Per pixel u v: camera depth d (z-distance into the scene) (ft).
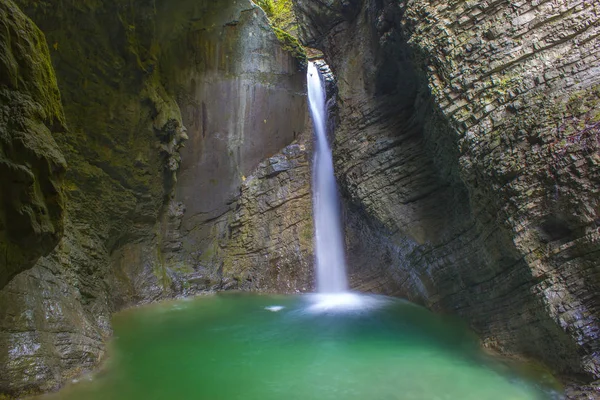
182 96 40.57
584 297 20.27
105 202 32.99
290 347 27.04
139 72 32.81
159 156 37.04
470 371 23.27
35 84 13.61
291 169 45.91
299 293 41.24
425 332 29.55
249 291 41.65
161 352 26.07
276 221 44.32
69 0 25.71
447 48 26.30
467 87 25.20
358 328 30.58
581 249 20.22
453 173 29.25
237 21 42.88
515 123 22.80
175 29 37.60
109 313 30.86
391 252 37.11
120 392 20.72
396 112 36.96
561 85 22.02
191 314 34.09
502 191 22.90
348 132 40.47
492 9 25.02
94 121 30.83
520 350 24.00
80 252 28.78
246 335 29.25
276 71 46.29
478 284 28.40
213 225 43.73
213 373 23.15
